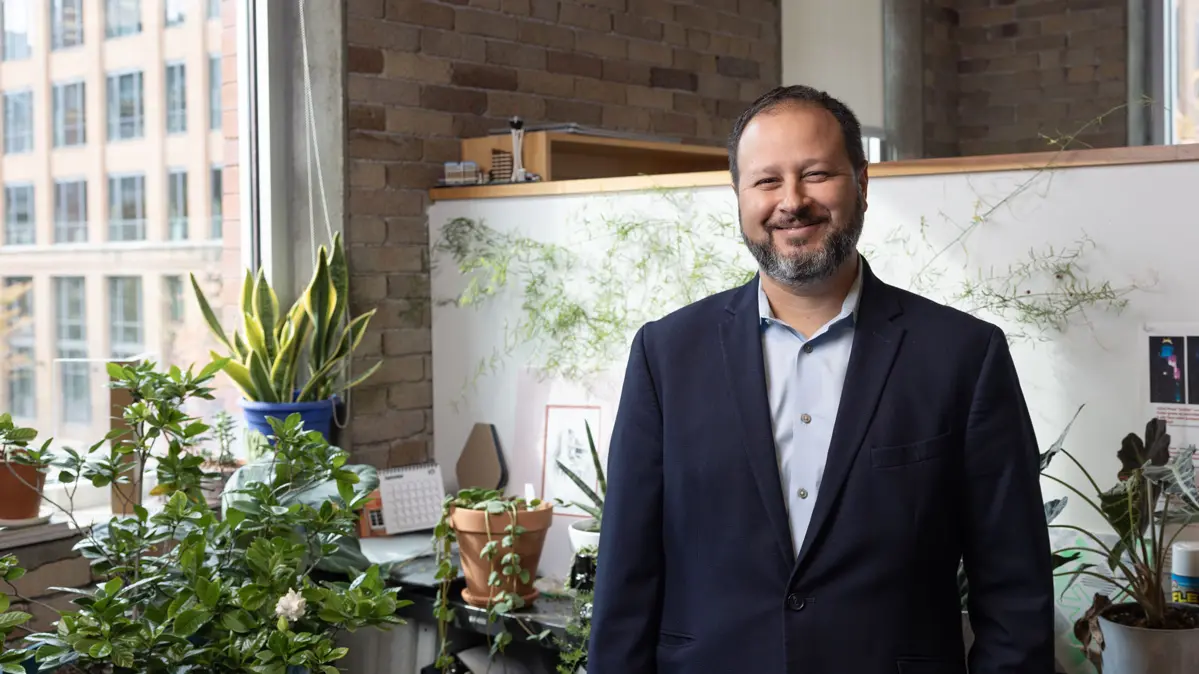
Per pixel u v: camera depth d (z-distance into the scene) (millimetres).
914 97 5141
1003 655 1630
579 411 3295
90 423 3193
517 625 2799
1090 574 2346
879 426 1647
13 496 2637
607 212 3232
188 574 2281
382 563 3018
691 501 1710
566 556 3268
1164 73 5066
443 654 2885
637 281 3180
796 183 1655
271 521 2451
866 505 1626
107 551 2408
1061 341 2553
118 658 2078
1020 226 2584
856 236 1687
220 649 2242
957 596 1709
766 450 1674
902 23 5074
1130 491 2209
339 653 2256
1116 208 2471
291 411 3252
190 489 2572
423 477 3465
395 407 3582
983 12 5965
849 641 1601
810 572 1623
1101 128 5672
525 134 3564
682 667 1699
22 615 2139
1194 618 2229
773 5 5082
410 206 3613
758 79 5008
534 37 4004
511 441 3447
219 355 3326
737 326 1767
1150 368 2447
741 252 2984
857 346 1697
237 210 3490
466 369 3578
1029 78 5859
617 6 4328
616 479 1797
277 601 2297
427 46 3652
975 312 2645
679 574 1729
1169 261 2418
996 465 1649
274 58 3494
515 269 3434
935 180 2686
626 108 4375
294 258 3543
